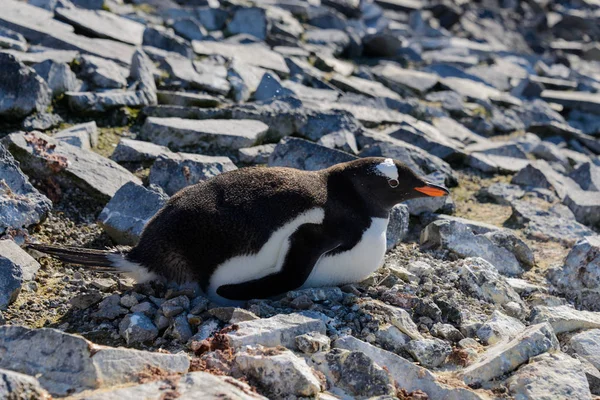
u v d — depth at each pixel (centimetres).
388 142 1587
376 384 790
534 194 1547
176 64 1795
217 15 2359
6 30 1719
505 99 2298
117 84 1614
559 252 1289
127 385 739
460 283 1052
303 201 928
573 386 814
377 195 980
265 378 770
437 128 1927
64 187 1238
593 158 1998
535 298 1075
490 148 1788
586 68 3284
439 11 3428
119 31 1969
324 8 2819
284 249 921
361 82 2125
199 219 920
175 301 909
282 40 2323
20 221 1098
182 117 1558
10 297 944
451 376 844
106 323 916
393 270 1054
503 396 809
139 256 939
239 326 841
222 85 1767
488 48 3041
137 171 1355
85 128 1402
